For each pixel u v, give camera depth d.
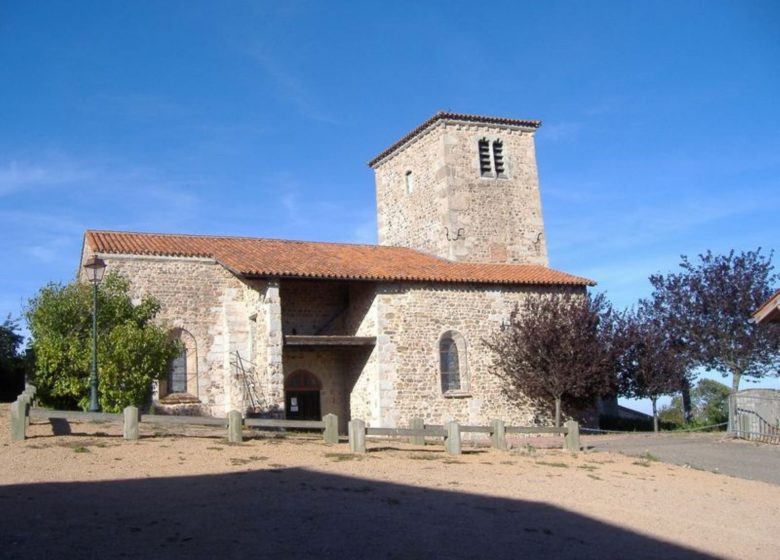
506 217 29.95
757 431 20.69
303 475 11.73
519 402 25.72
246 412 23.36
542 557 8.34
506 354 25.03
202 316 24.19
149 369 20.19
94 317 17.58
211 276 24.53
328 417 15.42
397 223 32.25
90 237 24.83
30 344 21.67
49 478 10.61
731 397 21.56
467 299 25.67
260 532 8.48
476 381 25.30
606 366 24.84
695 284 28.58
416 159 31.17
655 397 26.77
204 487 10.52
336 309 26.64
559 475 13.44
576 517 10.26
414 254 28.92
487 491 11.48
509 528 9.41
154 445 13.59
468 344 25.41
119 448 13.05
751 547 9.42
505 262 29.59
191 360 23.83
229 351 24.27
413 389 24.36
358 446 14.28
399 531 8.89
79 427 15.38
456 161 29.47
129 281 23.22
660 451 18.16
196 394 23.67
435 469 13.11
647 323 27.31
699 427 26.81
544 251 30.44
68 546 7.57
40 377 20.17
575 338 24.53
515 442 21.39
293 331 25.86
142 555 7.44
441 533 8.95
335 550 8.02
